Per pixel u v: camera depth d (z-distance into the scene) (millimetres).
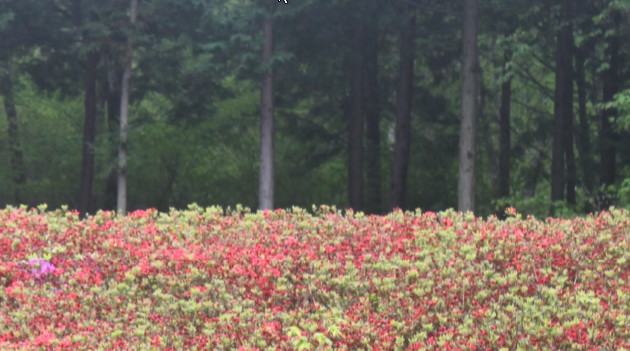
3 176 32969
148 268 8242
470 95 24234
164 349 6910
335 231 9367
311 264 8328
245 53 25062
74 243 9188
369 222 9758
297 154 34156
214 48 25719
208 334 7109
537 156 35031
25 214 10195
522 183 35781
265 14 25797
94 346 6984
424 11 29406
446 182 34312
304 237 9266
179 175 34406
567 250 8352
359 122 29547
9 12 26359
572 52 27375
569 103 27812
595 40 27562
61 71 30375
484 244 8695
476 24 24359
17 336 7246
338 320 7086
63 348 6832
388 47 31984
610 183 27172
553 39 27594
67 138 34406
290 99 30734
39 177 35469
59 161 34500
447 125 32688
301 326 7168
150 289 8180
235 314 7348
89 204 30156
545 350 6527
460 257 8500
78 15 29297
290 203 34719
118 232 9633
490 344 6695
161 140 33031
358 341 6898
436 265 8328
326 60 27812
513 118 36031
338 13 27500
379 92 32062
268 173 27391
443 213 9766
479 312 7098
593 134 31094
